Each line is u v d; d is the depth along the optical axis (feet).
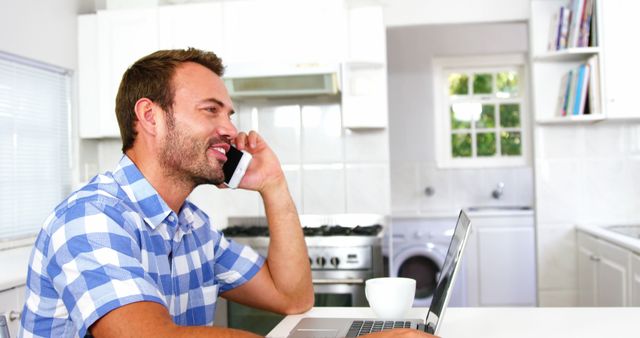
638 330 4.00
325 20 11.07
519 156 18.12
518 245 16.11
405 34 17.88
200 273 4.44
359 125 11.33
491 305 16.16
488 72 18.28
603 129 11.32
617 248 8.95
